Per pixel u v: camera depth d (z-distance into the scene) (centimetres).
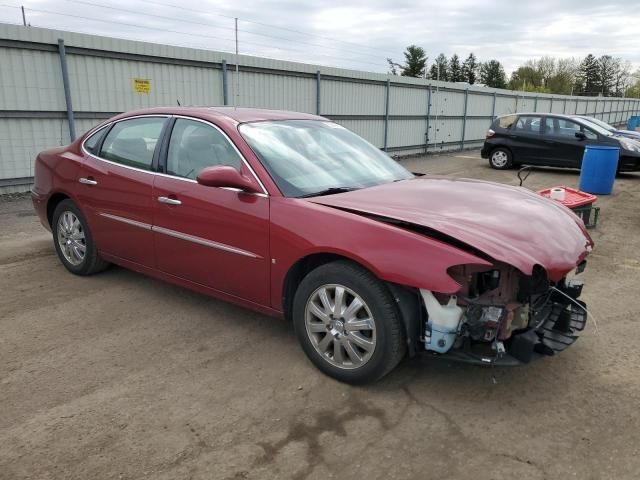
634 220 800
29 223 725
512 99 2636
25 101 945
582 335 381
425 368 329
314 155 376
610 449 254
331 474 235
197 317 400
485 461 245
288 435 262
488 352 279
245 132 361
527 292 271
